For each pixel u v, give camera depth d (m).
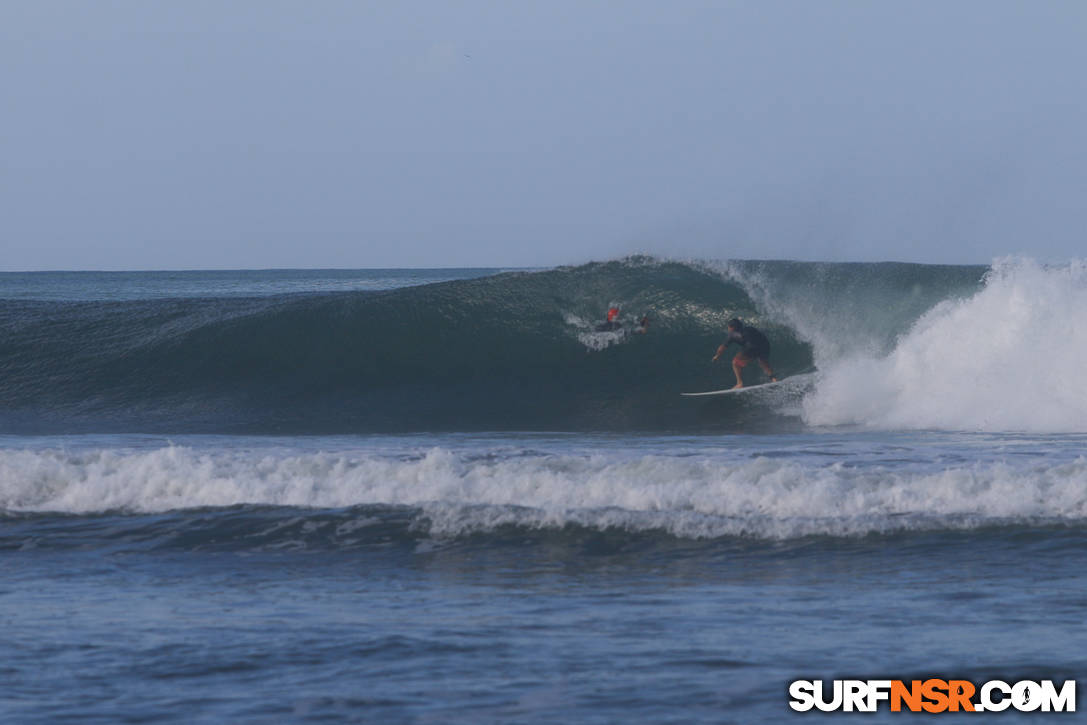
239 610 25.03
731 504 34.00
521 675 19.61
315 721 17.34
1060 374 58.66
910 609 24.42
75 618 24.25
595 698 18.30
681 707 17.83
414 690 18.81
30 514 35.41
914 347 62.16
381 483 36.66
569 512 33.22
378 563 30.02
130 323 78.38
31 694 18.77
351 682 19.31
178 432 60.59
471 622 23.69
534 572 28.88
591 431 58.84
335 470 38.12
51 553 31.44
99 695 18.72
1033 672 19.72
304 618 24.19
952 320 62.16
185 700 18.41
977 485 34.34
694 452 46.12
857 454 44.66
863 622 23.31
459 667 20.14
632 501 34.66
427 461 38.38
